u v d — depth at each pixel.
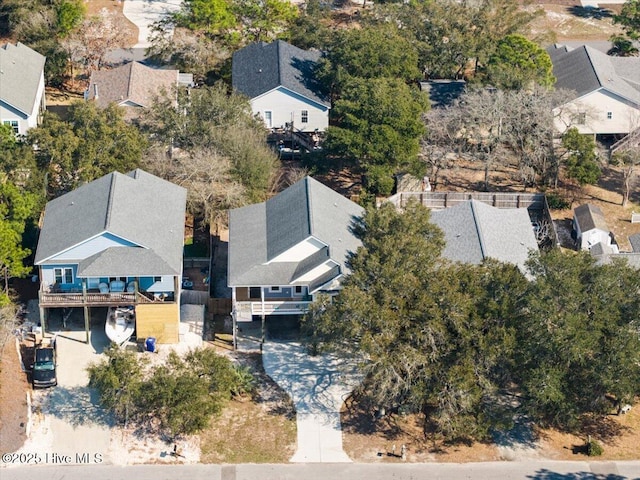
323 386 56.59
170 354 52.84
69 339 58.31
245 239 60.66
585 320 51.94
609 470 52.56
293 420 54.47
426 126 73.69
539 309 51.19
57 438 52.28
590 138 73.88
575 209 71.19
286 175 73.88
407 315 51.78
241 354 58.44
